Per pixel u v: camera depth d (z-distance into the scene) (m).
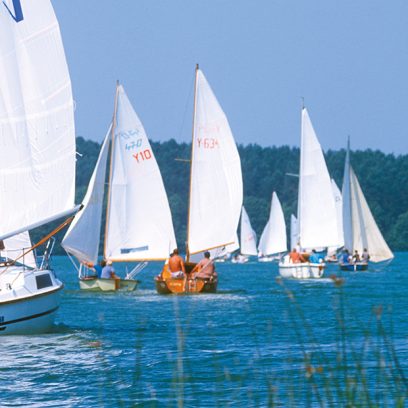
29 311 61.31
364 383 29.38
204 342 60.59
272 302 98.50
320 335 63.72
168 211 135.00
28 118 62.25
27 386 44.72
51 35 63.09
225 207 126.12
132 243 134.62
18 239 74.88
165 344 59.69
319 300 101.19
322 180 183.38
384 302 97.38
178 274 112.00
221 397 41.19
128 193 134.38
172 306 93.69
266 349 56.44
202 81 126.69
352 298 104.94
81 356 53.97
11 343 59.12
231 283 152.62
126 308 91.88
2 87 61.84
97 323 74.75
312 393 41.56
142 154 134.88
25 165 61.94
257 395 41.38
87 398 41.59
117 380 45.94
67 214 62.44
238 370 48.34
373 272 198.75
